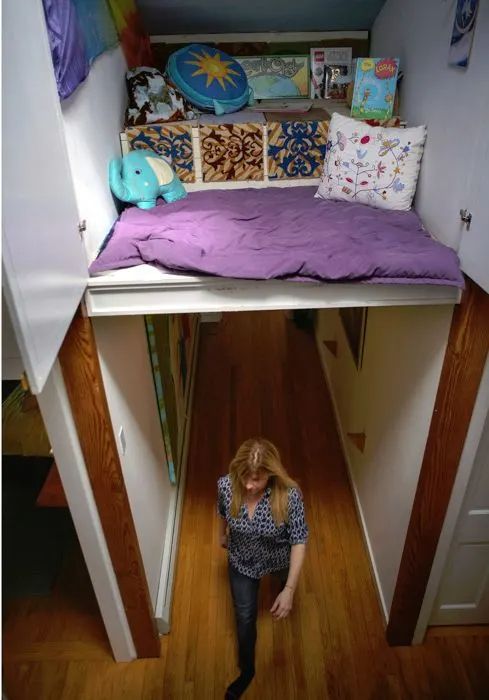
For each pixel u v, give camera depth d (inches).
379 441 93.6
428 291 58.2
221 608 93.1
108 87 77.0
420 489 70.8
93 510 69.0
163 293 58.5
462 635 88.0
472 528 74.1
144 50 101.4
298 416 142.0
